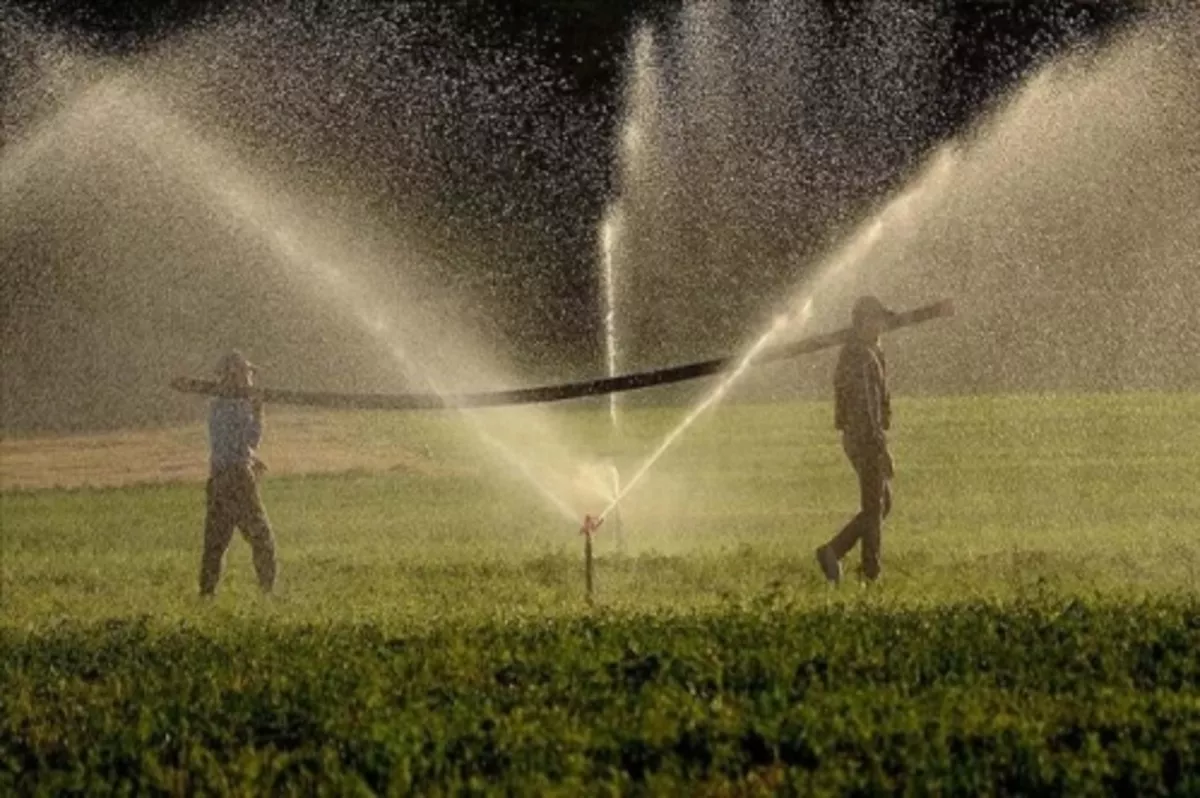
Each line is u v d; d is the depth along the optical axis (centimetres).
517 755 2338
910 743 2312
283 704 2683
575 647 2972
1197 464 6538
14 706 2788
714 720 2458
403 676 2841
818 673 2730
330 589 4181
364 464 7475
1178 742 2323
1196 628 3041
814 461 7050
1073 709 2503
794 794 2167
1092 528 5056
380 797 2217
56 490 6969
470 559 4688
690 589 3969
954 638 2955
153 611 3872
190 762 2420
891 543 4791
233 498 4162
